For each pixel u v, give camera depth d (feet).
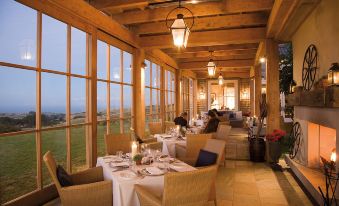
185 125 22.57
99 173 10.13
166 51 26.17
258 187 13.58
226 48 24.31
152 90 23.84
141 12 16.26
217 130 19.21
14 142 22.24
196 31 19.33
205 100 47.73
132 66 19.71
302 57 15.71
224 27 18.39
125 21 16.58
